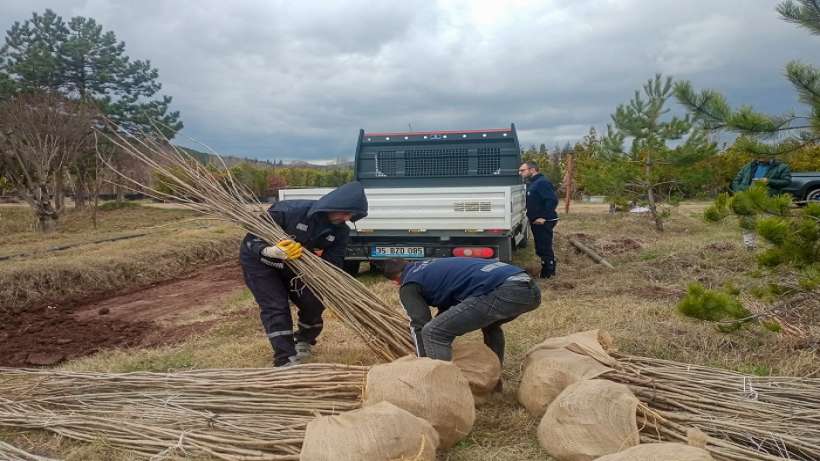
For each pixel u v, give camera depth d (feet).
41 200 56.24
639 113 46.29
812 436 10.52
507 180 33.55
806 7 14.65
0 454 11.27
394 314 14.47
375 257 27.68
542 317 20.84
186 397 12.91
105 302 28.73
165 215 71.97
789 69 14.87
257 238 15.25
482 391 13.24
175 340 20.68
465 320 12.54
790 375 14.71
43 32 71.97
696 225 48.26
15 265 30.07
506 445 11.68
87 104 61.16
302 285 16.49
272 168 95.76
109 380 13.71
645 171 47.06
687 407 11.55
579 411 10.58
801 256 14.51
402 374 11.15
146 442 11.44
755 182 15.51
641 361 13.24
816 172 50.72
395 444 9.41
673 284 26.09
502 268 12.91
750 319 15.62
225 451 10.91
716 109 16.25
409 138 34.06
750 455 9.86
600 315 20.66
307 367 13.32
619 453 9.02
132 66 75.31
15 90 65.05
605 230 47.88
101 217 69.77
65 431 12.20
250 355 17.97
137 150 15.93
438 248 26.89
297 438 10.87
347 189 15.16
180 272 37.65
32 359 19.22
